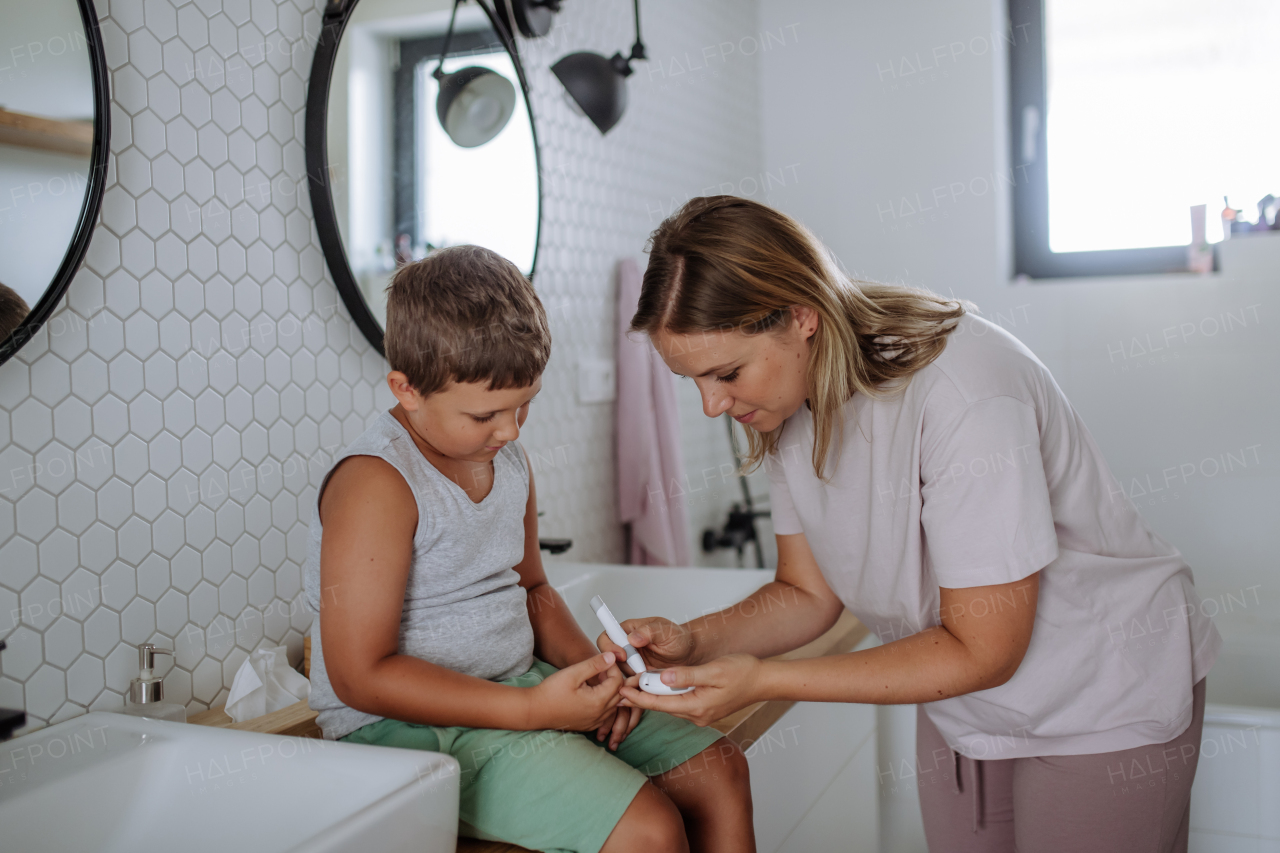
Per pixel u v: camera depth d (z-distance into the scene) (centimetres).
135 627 99
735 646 108
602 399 188
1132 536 98
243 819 76
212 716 104
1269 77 235
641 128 209
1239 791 152
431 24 136
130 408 98
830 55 272
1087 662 93
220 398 108
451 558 86
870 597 103
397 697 76
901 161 266
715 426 247
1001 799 112
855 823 152
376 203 127
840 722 143
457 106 143
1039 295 251
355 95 123
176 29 102
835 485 99
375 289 127
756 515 241
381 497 79
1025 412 84
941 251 262
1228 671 215
